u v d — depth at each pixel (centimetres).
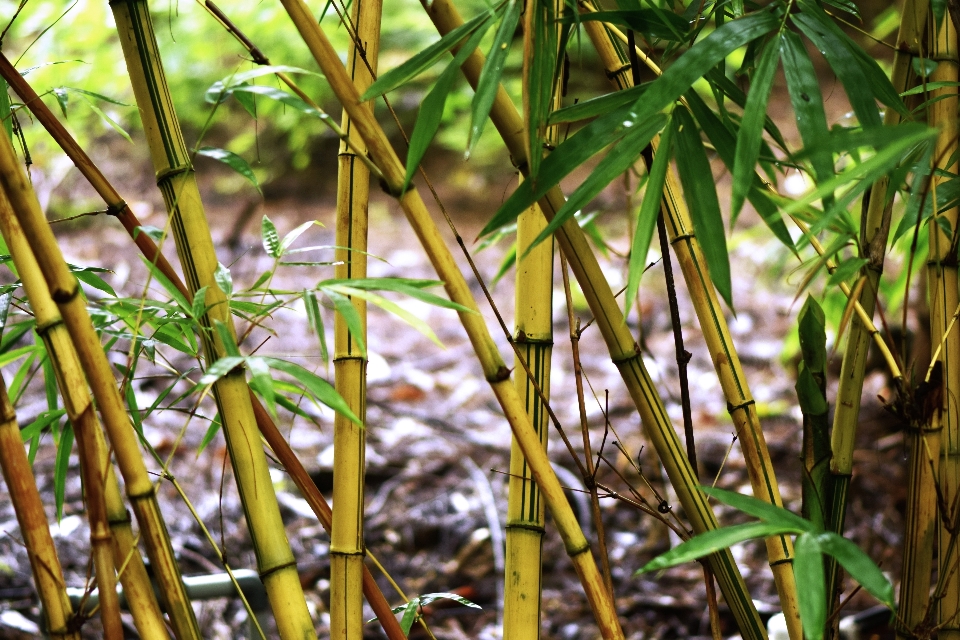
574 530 266
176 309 268
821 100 244
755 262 1016
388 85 254
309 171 1255
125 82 613
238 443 266
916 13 275
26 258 252
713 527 280
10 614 442
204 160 1295
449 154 1372
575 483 611
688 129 253
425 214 255
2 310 267
